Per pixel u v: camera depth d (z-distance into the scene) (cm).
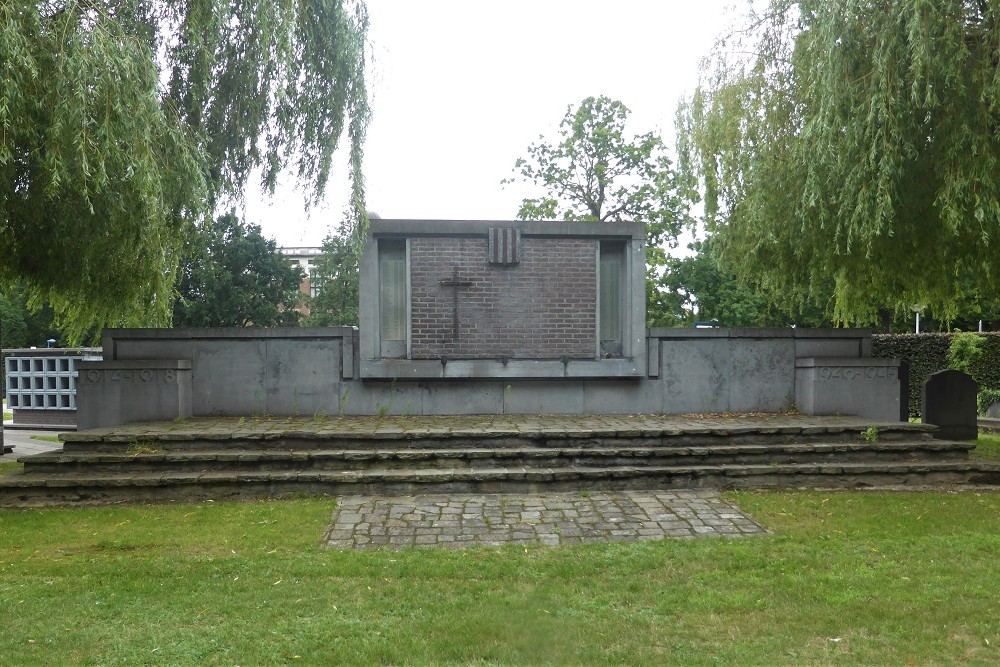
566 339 1145
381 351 1141
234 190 1257
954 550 605
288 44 1062
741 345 1183
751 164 1220
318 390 1127
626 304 1165
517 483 830
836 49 912
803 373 1169
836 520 712
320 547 630
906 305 1315
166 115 966
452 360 1127
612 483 842
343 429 935
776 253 1259
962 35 856
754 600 491
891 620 452
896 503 780
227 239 4341
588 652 405
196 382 1117
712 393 1178
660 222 2383
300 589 514
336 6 1170
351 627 442
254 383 1124
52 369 1834
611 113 2434
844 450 906
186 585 523
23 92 768
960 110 867
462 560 586
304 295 4581
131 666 388
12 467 1049
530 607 480
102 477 810
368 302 1123
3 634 432
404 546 635
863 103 886
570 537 667
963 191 868
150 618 458
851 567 564
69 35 792
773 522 710
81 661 393
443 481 826
